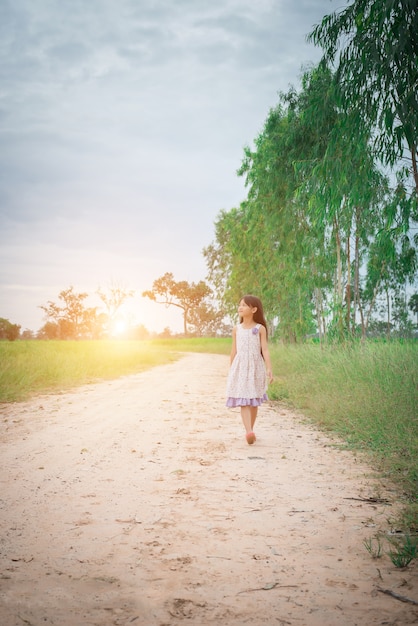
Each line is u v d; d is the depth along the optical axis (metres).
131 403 10.96
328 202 12.26
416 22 6.88
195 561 3.13
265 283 27.23
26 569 3.00
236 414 9.52
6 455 6.09
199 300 107.88
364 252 17.69
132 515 3.97
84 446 6.62
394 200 9.96
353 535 3.56
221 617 2.48
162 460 5.86
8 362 15.61
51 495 4.50
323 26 8.79
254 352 6.89
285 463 5.74
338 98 8.77
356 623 2.43
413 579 2.88
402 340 12.67
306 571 2.99
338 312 16.28
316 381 11.83
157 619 2.46
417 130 7.66
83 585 2.81
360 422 7.56
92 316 99.12
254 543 3.42
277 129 18.02
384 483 4.91
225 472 5.33
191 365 26.22
